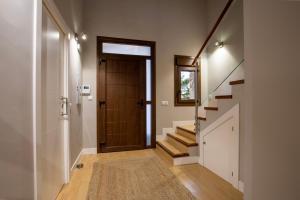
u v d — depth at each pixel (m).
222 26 2.94
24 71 1.10
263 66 1.08
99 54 3.54
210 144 2.61
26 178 1.12
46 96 1.60
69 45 2.33
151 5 3.86
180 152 2.96
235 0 2.38
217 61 3.75
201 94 3.10
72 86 2.55
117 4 3.64
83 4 3.43
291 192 0.94
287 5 0.95
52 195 1.77
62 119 2.17
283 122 0.97
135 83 3.76
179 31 4.04
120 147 3.64
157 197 1.91
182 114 4.01
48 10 1.64
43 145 1.52
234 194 1.95
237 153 2.06
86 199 1.87
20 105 1.05
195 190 2.05
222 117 2.32
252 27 1.15
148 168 2.71
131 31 3.71
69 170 2.29
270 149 1.04
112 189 2.08
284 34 0.96
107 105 3.60
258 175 1.11
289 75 0.95
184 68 4.03
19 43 1.04
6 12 0.90
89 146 3.46
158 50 3.88
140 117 3.79
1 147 0.86
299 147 0.91
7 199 0.91
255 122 1.13
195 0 4.20
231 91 2.17
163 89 3.90
